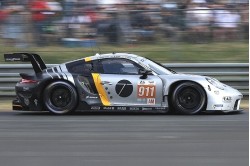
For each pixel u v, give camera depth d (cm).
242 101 3419
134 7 3800
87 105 2739
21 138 1991
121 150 1725
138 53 3772
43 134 2089
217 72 3500
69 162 1532
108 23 3797
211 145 1805
